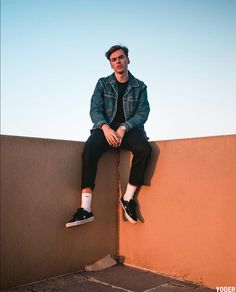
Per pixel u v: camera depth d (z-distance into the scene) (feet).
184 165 8.64
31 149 8.06
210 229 8.05
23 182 7.89
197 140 8.42
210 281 7.95
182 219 8.59
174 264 8.67
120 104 9.99
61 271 8.61
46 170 8.36
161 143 9.18
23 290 7.55
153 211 9.20
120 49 9.66
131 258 9.66
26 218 7.92
